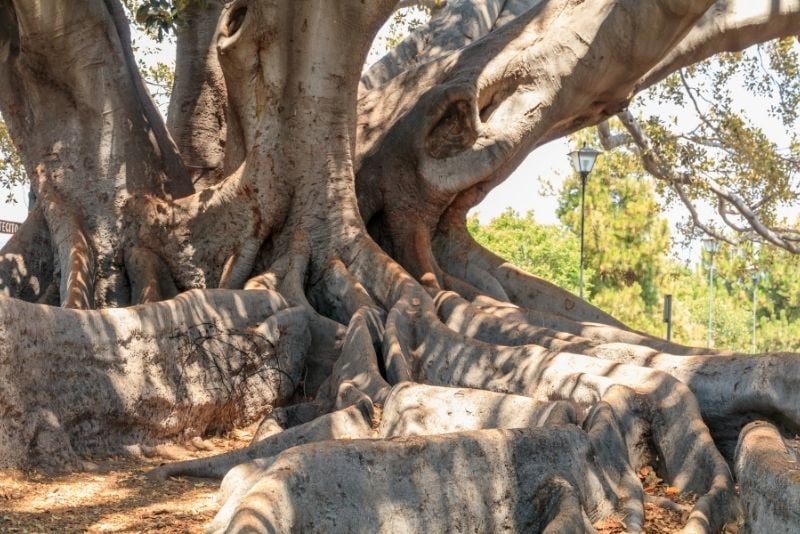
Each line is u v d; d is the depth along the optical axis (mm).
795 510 5938
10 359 8773
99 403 9914
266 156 14367
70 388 9641
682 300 52938
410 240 16031
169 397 10711
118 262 14586
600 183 45250
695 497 8609
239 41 14141
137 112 15078
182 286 14539
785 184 28750
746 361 9891
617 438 8414
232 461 9320
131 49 15891
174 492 8539
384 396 11062
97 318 10102
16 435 8789
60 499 8102
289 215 14562
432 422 9359
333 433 9672
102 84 14664
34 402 9102
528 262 46844
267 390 12188
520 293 16047
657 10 15258
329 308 13992
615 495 7875
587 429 8562
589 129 35469
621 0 15562
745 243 40875
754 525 6582
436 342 12172
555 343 11867
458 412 9297
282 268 14117
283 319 12547
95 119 14703
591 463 7680
